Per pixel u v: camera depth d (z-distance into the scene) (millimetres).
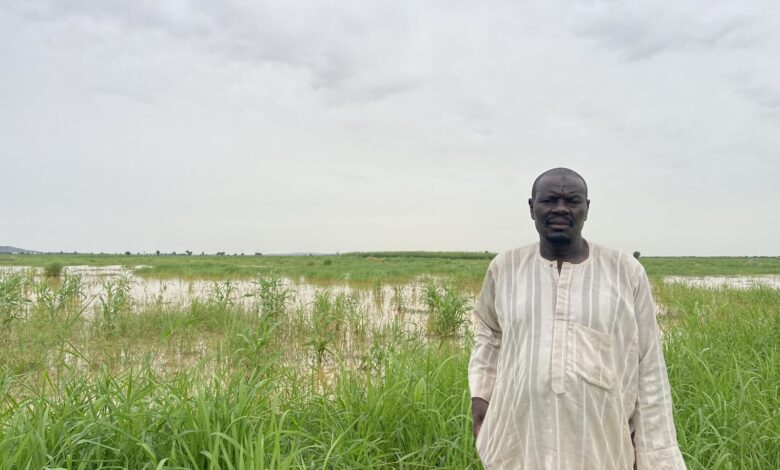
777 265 39312
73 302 12664
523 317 2215
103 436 3406
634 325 2172
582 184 2234
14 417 3416
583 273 2209
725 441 3879
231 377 4387
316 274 22203
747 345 6750
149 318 10016
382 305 13781
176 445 3369
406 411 4203
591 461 2051
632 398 2162
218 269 25875
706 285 19062
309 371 6727
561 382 2080
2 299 9266
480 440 2410
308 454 3666
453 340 9062
